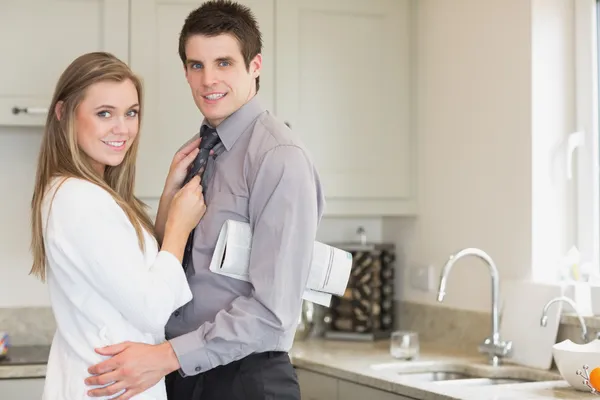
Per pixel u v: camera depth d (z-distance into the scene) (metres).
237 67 2.29
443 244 3.62
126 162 2.30
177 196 2.22
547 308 2.85
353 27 3.64
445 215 3.60
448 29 3.56
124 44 3.35
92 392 2.03
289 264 2.16
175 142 3.41
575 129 3.18
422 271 3.73
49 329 3.61
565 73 3.17
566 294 3.04
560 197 3.16
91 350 2.06
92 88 2.12
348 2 3.62
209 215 2.28
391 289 3.89
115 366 2.03
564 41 3.18
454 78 3.53
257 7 3.50
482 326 3.38
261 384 2.26
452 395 2.53
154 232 2.33
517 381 3.03
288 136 2.25
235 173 2.28
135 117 2.22
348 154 3.64
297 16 3.56
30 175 3.62
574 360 2.59
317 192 2.34
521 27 3.18
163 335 2.21
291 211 2.16
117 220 2.08
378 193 3.69
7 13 3.26
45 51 3.29
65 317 2.10
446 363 3.21
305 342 3.77
